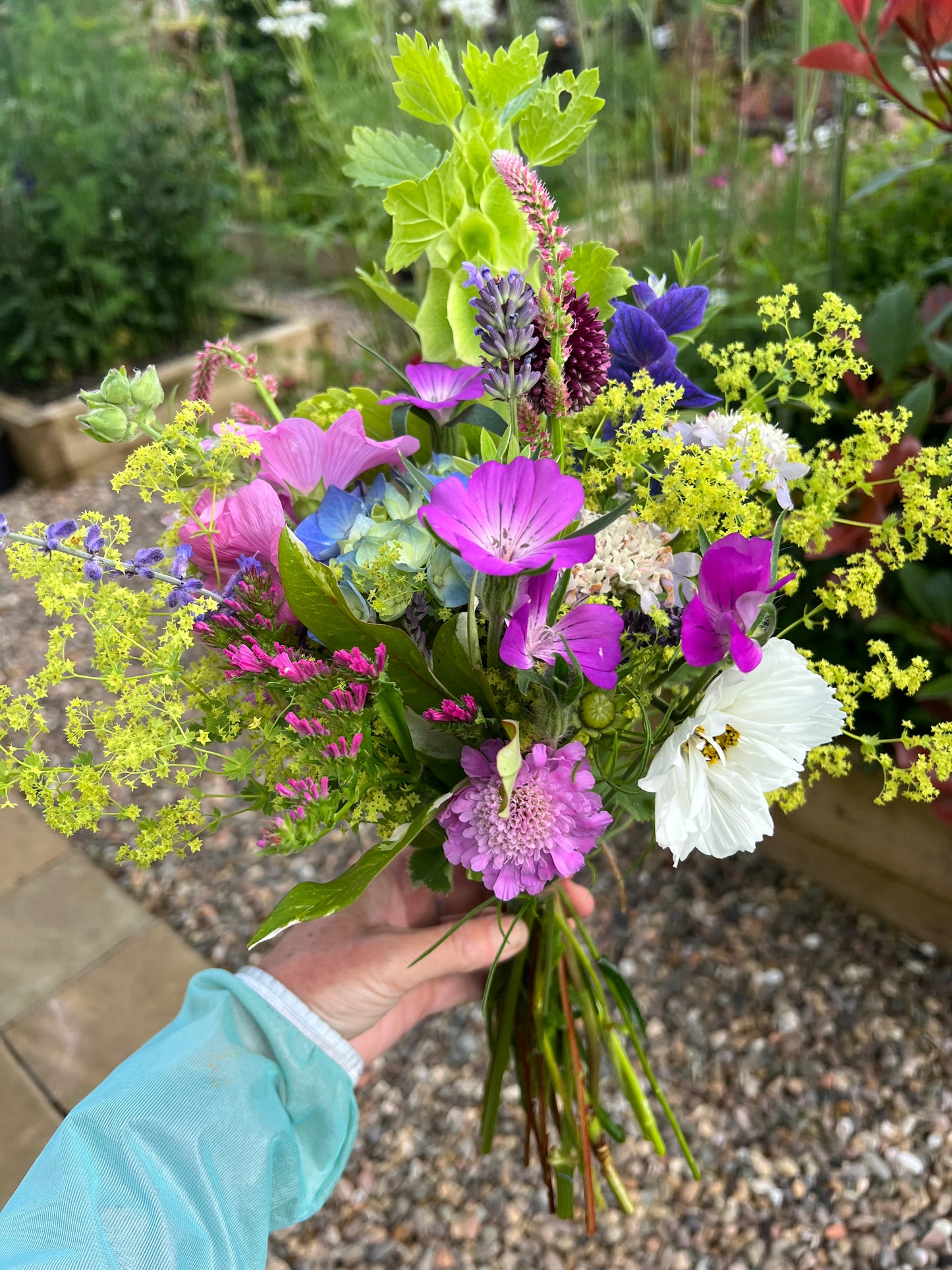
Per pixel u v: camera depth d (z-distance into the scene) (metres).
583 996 1.04
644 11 2.46
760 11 3.44
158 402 0.68
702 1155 1.69
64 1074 1.84
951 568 1.71
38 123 4.49
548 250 0.59
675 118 2.64
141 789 2.50
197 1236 0.69
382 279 0.84
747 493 0.73
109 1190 0.70
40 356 4.33
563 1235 1.61
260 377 0.81
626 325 0.75
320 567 0.58
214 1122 0.77
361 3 2.69
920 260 2.21
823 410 0.77
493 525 0.57
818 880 2.10
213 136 4.89
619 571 0.65
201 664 0.70
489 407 0.77
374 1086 1.85
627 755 0.77
